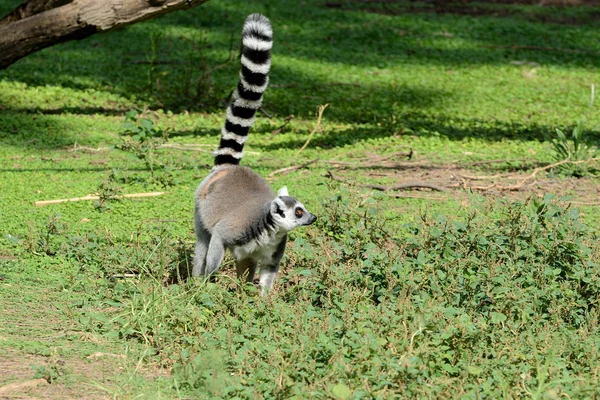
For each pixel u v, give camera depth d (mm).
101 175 14539
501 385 7125
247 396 6977
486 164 16094
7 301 9367
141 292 9195
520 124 19281
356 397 6770
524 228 10742
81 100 19312
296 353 7535
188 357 7680
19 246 11148
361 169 15484
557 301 9078
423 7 30141
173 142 16609
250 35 10250
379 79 22547
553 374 7523
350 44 25469
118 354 8094
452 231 10703
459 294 9273
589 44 26594
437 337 7871
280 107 19828
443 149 17062
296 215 9320
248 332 8211
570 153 15867
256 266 10266
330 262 10086
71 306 9289
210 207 9891
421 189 14320
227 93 20266
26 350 8039
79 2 15133
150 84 19703
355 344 7656
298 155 16328
